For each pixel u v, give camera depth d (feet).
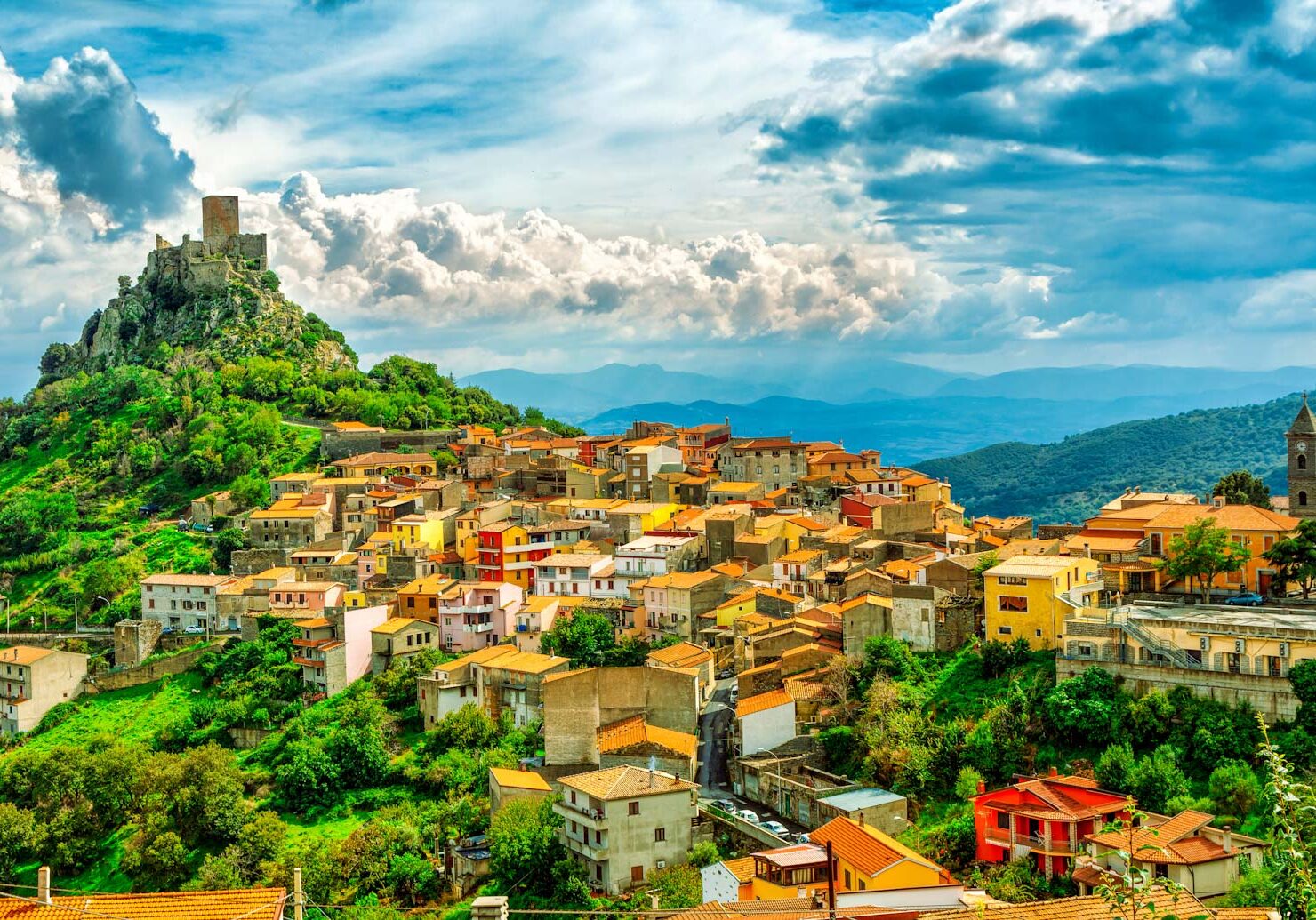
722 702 573.74
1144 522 625.82
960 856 393.91
